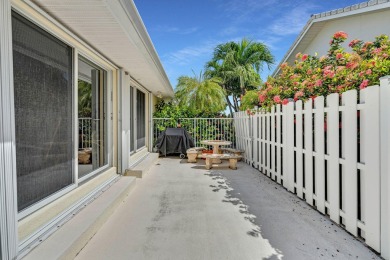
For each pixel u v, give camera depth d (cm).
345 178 301
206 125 1029
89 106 447
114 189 429
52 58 296
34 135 260
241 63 1415
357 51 473
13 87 213
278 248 263
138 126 801
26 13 246
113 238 286
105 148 511
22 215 239
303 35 820
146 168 639
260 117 659
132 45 391
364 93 269
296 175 442
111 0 251
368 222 263
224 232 301
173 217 349
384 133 242
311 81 452
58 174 307
